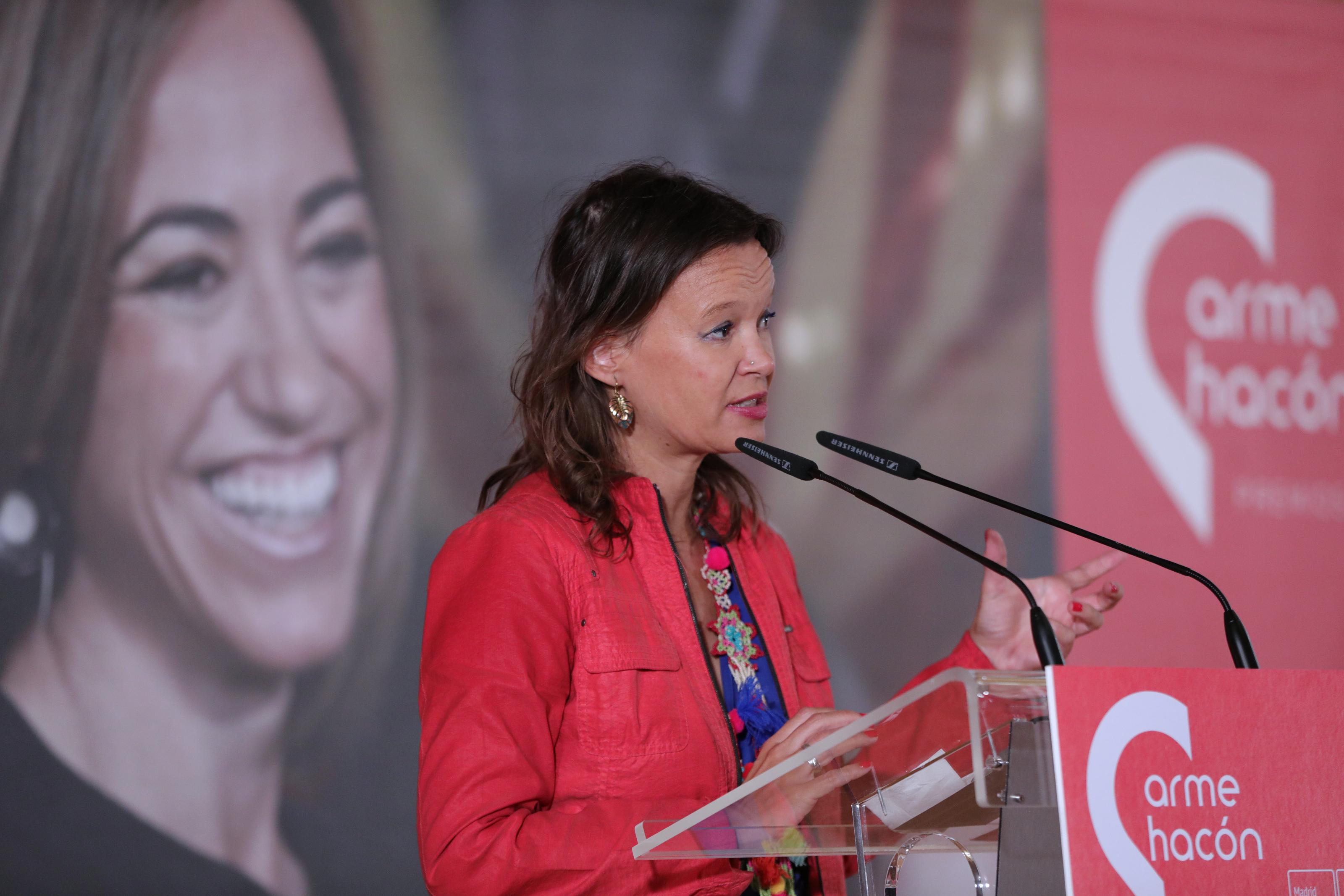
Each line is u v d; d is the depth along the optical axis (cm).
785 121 759
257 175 660
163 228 643
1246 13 855
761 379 312
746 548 356
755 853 225
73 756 605
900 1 789
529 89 716
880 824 224
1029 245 794
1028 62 809
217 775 623
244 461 643
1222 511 805
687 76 745
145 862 607
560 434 317
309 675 643
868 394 753
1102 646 772
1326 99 863
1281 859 196
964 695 194
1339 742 207
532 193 709
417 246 684
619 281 307
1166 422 803
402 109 691
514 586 277
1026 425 778
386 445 668
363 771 645
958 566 755
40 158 631
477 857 237
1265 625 800
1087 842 184
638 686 286
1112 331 803
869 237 766
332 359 662
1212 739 198
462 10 709
